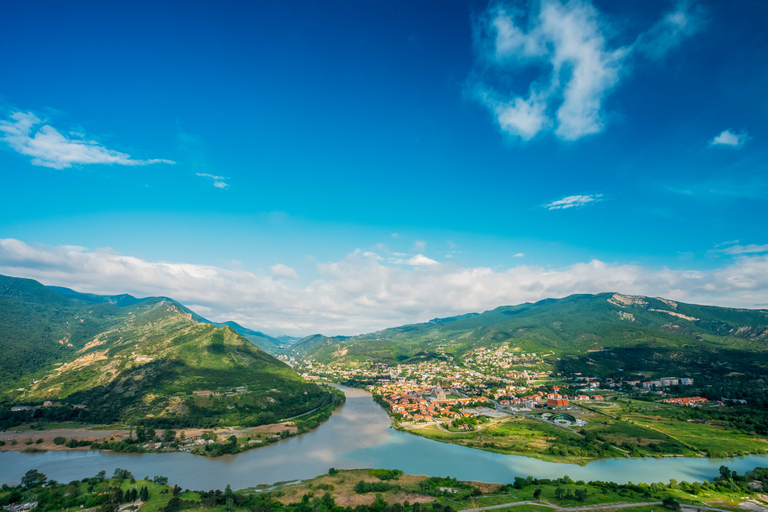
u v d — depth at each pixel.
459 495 156.88
